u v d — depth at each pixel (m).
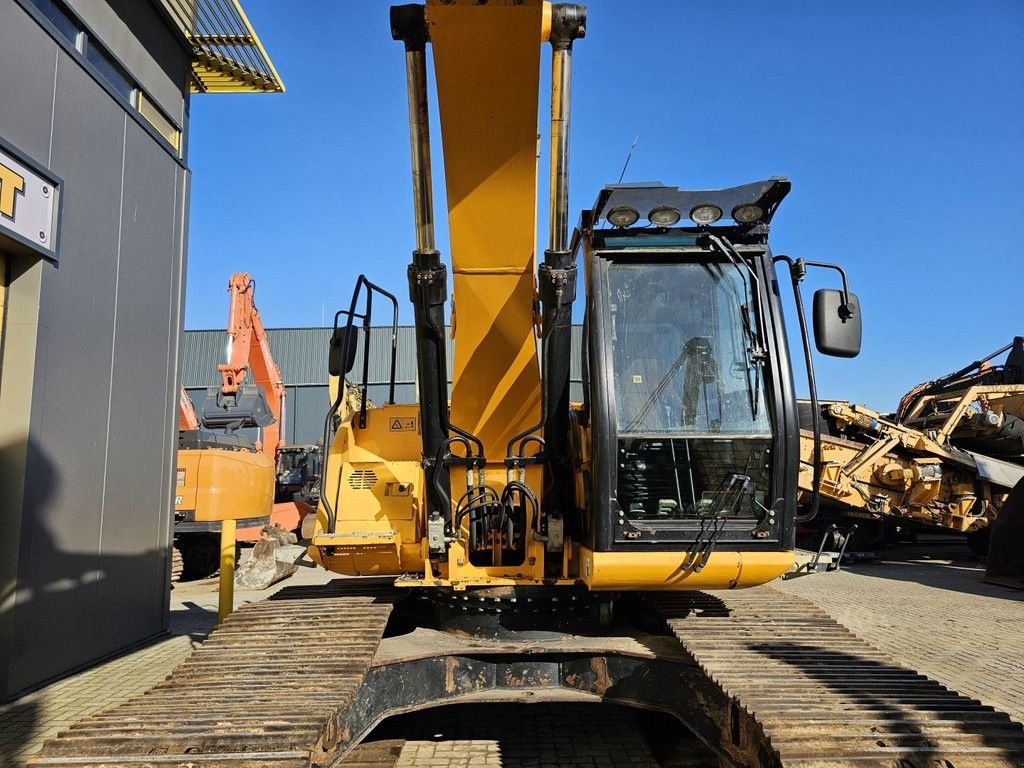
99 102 6.39
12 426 5.43
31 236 5.49
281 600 4.70
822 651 3.75
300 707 3.02
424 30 3.21
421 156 3.41
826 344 3.87
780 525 3.79
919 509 13.29
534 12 2.89
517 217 3.51
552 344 3.87
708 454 3.88
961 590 10.70
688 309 4.00
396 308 5.08
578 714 5.17
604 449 3.75
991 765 2.54
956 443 14.84
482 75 3.08
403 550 4.60
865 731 2.73
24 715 5.00
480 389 4.04
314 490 15.16
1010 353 15.67
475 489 4.16
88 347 6.22
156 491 7.39
